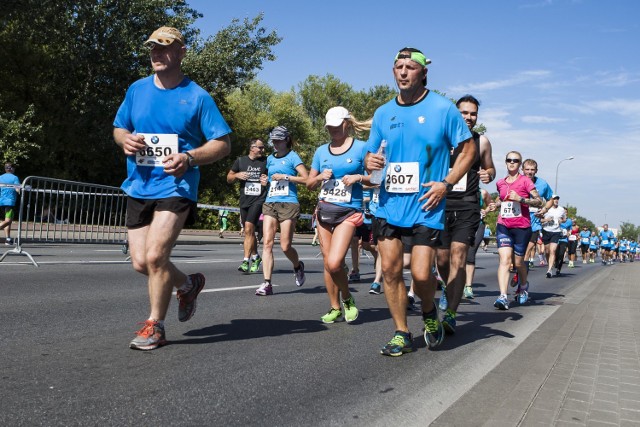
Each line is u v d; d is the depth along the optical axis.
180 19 28.89
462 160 4.30
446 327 5.46
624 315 7.40
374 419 3.09
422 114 4.27
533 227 11.36
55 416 2.81
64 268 9.09
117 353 4.06
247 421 2.93
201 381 3.51
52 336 4.50
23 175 27.30
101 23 26.98
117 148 28.56
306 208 38.50
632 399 3.53
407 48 4.33
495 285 11.67
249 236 10.19
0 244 14.45
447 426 3.00
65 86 27.78
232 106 45.16
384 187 4.38
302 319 5.85
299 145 53.31
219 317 5.71
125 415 2.88
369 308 6.97
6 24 26.28
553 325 6.33
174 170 4.02
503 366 4.33
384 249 4.40
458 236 5.58
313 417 3.06
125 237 12.22
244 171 9.95
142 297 6.66
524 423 3.04
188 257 13.66
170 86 4.23
